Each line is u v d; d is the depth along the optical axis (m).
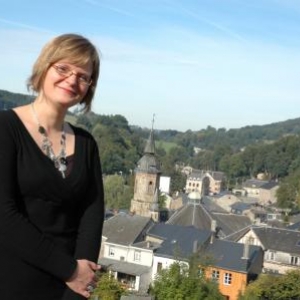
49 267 1.57
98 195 1.80
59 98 1.67
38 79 1.69
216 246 25.61
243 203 61.28
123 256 27.44
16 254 1.55
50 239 1.62
